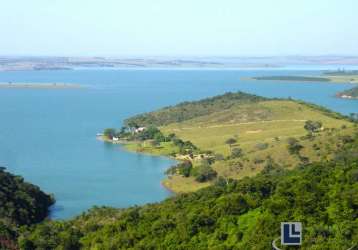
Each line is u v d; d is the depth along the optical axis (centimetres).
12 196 16250
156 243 10206
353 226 8900
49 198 19100
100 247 10688
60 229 12688
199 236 10062
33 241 11750
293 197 10306
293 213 9619
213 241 9744
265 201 10556
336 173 11775
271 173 16788
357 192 10181
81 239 11638
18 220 15275
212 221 10431
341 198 9938
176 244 9988
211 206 11294
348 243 8475
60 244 11462
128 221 11762
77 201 19462
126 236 10788
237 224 10069
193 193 14125
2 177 17100
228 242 9588
